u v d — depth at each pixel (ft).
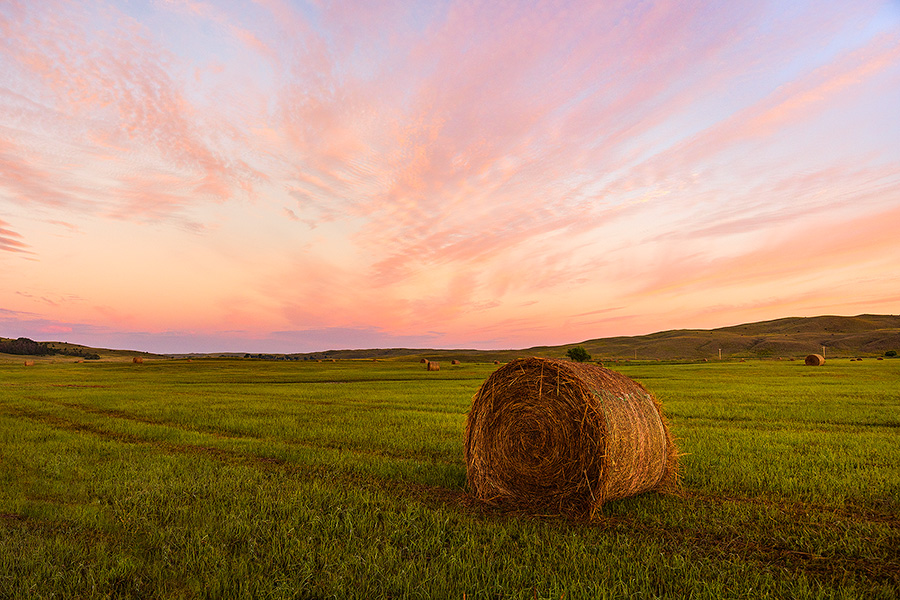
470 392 100.83
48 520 24.30
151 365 273.13
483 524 24.11
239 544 21.27
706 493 29.19
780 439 44.09
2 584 17.42
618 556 19.90
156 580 18.16
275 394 99.19
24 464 36.47
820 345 542.16
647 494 29.66
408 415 63.36
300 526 23.02
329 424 55.98
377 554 19.70
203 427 55.72
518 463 29.48
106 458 38.81
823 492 28.02
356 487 30.04
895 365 207.00
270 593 16.78
